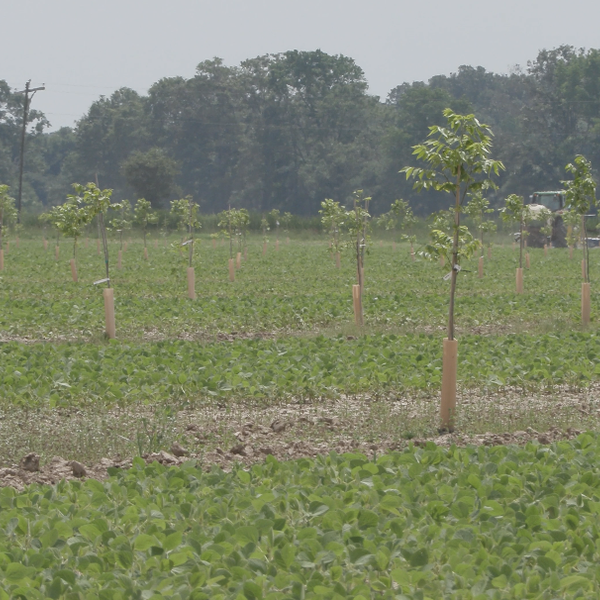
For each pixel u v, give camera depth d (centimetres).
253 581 1141
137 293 5062
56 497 1499
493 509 1416
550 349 3067
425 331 3819
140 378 2536
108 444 2003
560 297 4841
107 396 2380
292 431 2148
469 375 2697
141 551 1262
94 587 1143
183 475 1614
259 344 3189
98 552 1277
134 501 1465
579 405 2425
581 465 1686
